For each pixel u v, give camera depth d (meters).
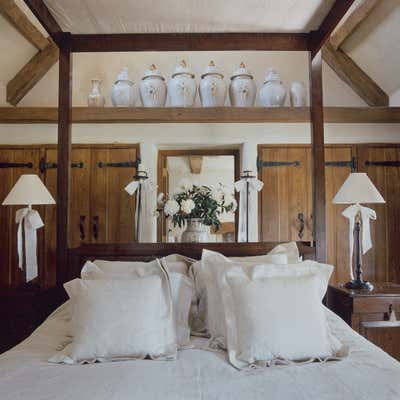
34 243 2.43
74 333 1.53
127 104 2.93
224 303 1.67
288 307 1.54
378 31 3.05
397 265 3.41
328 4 2.17
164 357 1.48
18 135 3.43
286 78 3.55
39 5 2.08
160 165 3.59
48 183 3.39
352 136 3.51
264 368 1.39
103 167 3.41
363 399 1.11
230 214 3.32
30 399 1.11
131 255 2.36
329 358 1.46
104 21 2.31
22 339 2.41
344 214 2.63
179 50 2.49
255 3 2.15
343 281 3.40
